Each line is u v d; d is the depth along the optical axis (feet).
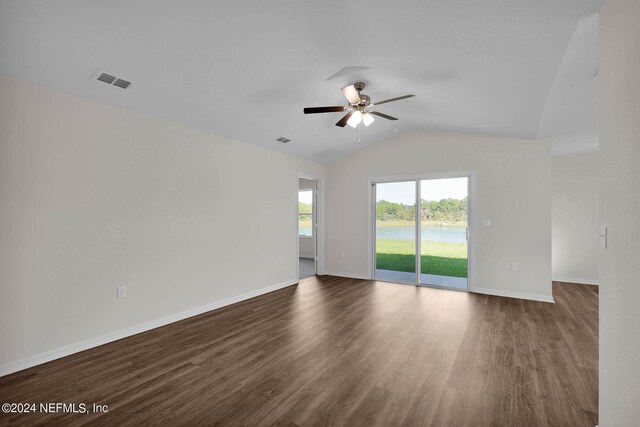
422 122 16.14
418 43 8.02
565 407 6.55
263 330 11.10
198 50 8.36
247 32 7.73
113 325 10.21
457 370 8.14
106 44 7.64
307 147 17.85
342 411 6.45
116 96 9.87
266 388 7.32
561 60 7.73
